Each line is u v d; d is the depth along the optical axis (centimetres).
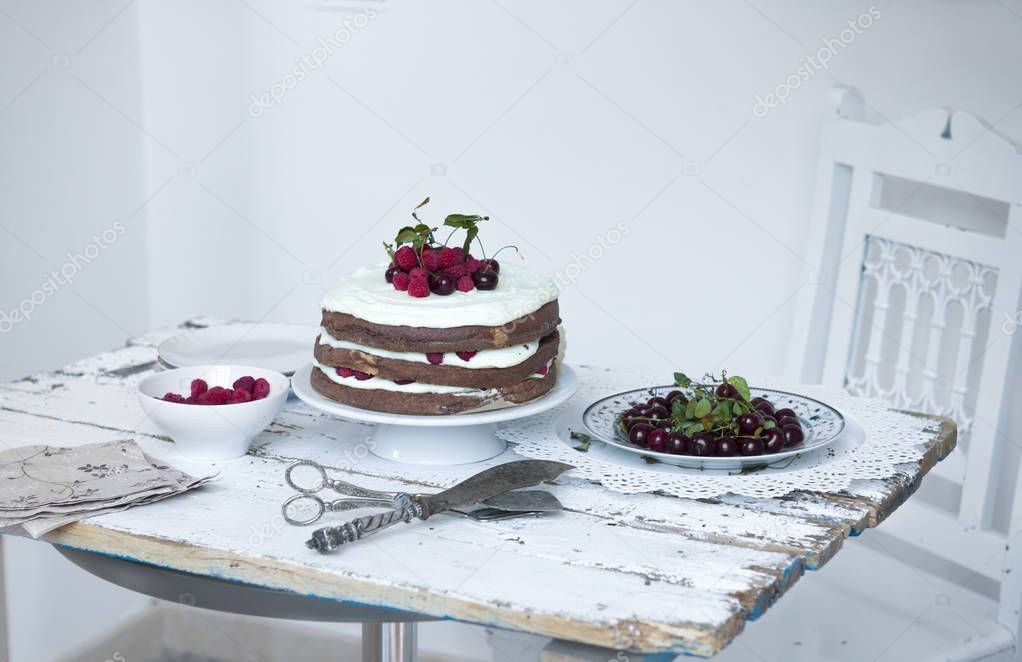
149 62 272
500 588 95
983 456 167
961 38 193
